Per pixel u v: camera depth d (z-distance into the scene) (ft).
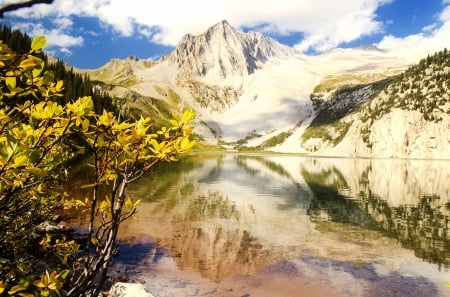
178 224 96.48
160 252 71.51
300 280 60.18
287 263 68.49
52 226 50.65
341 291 56.03
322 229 96.43
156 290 52.34
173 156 8.58
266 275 62.03
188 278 58.75
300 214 116.57
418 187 205.16
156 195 146.72
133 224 93.35
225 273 62.18
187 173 266.98
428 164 478.59
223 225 97.71
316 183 220.84
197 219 104.01
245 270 64.18
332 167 392.06
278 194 163.84
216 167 355.36
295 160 573.33
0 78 7.04
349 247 79.87
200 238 83.71
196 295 52.19
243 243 81.20
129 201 9.68
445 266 68.08
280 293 54.80
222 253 73.36
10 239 12.73
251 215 112.57
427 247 80.79
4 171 7.18
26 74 7.32
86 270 8.82
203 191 165.58
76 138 8.43
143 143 8.40
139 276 57.47
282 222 103.86
